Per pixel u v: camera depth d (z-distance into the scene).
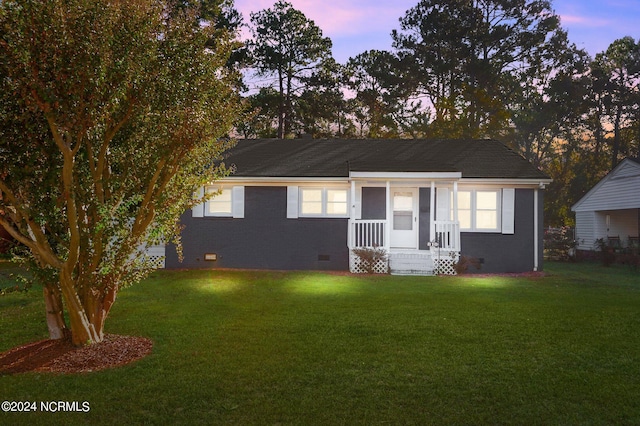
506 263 16.94
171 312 9.60
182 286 13.10
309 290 12.50
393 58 41.78
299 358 6.55
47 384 5.62
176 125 6.53
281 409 4.96
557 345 7.23
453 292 12.24
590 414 4.90
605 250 21.86
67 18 5.54
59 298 7.22
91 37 5.63
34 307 10.06
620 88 45.66
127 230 6.94
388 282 14.10
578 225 28.31
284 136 38.62
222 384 5.61
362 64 42.62
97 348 6.86
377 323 8.59
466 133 38.00
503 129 39.47
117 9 5.90
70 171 5.95
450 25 40.28
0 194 6.41
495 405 5.09
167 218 7.23
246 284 13.53
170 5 6.65
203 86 6.82
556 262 23.72
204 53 6.82
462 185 17.25
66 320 8.68
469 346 7.15
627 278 15.84
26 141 5.98
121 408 4.99
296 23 37.56
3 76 5.61
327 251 17.25
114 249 6.92
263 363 6.34
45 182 6.14
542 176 16.78
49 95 5.39
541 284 13.99
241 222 17.44
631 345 7.25
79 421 4.72
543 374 5.97
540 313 9.48
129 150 6.93
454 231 16.64
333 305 10.33
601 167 46.91
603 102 45.19
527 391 5.45
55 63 5.47
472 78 40.34
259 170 17.59
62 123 5.75
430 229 16.69
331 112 39.12
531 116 42.72
